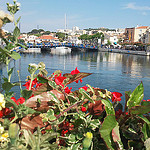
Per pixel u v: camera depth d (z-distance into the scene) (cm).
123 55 6194
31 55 5275
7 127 73
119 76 2203
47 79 110
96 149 94
